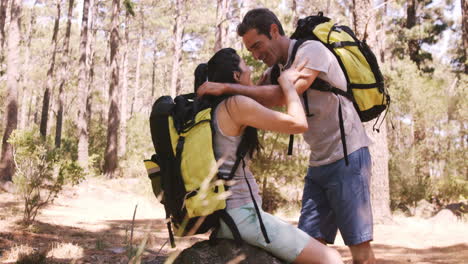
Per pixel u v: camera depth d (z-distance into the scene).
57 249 5.34
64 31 47.09
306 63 2.48
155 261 3.53
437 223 10.65
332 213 2.81
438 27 23.36
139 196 14.30
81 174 8.24
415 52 23.02
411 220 11.12
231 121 2.13
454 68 27.84
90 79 35.84
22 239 5.95
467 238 8.34
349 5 37.19
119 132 26.27
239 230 2.11
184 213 2.08
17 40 13.37
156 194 2.27
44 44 45.94
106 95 45.81
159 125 2.16
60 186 8.03
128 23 41.62
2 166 12.34
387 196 10.53
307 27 2.73
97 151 24.33
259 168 11.98
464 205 11.39
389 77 14.40
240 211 2.12
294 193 13.38
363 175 2.63
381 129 10.59
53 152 7.91
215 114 2.15
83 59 21.45
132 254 1.65
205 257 2.18
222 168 2.11
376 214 10.50
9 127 12.77
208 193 2.02
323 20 2.77
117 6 22.42
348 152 2.61
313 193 2.83
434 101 13.54
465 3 18.30
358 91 2.63
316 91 2.58
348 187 2.61
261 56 2.74
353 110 2.64
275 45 2.68
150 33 54.41
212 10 44.53
